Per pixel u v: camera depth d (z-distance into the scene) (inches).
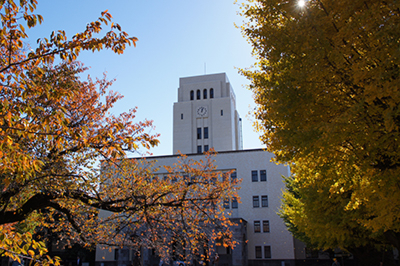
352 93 344.5
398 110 264.5
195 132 2778.1
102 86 465.4
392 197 348.2
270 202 1765.5
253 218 1761.8
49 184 352.2
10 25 257.9
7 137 231.0
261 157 1835.6
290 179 1405.0
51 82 343.0
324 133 301.4
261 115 444.8
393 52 271.7
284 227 1717.5
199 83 2918.3
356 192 402.3
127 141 294.7
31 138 249.1
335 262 1204.5
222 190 409.1
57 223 513.3
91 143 322.3
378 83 265.9
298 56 357.7
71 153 384.5
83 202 413.1
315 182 467.8
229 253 1590.8
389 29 273.4
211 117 2778.1
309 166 414.3
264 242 1718.8
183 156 455.8
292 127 377.1
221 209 420.2
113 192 429.7
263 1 390.3
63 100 375.9
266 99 429.4
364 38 311.3
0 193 331.6
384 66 275.3
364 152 327.3
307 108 356.8
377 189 354.9
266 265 1685.5
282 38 360.8
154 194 397.7
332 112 352.5
